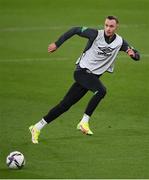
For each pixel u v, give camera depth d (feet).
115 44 136.26
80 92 138.92
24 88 194.90
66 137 146.41
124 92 189.16
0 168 125.70
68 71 216.74
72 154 134.62
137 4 337.11
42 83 201.36
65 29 285.84
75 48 250.16
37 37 271.49
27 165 127.65
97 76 138.92
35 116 164.55
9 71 216.95
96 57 136.67
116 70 215.92
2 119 161.48
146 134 148.87
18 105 175.52
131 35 270.67
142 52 240.73
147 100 179.93
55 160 130.82
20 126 155.33
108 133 149.69
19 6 342.03
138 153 134.92
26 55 239.91
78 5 339.16
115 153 135.03
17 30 285.64
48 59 233.55
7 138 145.59
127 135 147.95
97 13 318.04
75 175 121.80
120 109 170.81
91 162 129.39
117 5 336.29
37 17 313.53
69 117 163.02
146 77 207.41
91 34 135.95
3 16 318.24
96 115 164.76
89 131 140.67
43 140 144.15
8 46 255.29
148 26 288.10
